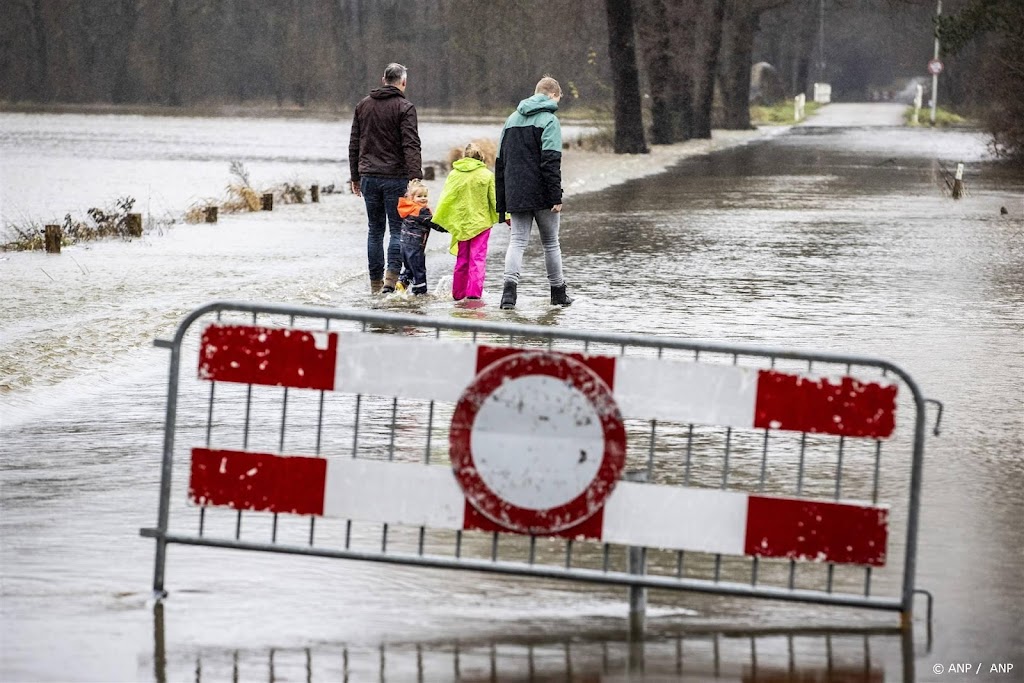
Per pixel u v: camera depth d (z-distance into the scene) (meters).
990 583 20.73
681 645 18.12
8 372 35.47
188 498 19.69
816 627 18.92
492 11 184.50
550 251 47.31
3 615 18.75
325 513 19.62
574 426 19.11
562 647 17.97
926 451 29.16
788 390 19.16
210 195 108.19
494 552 19.39
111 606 19.20
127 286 51.97
